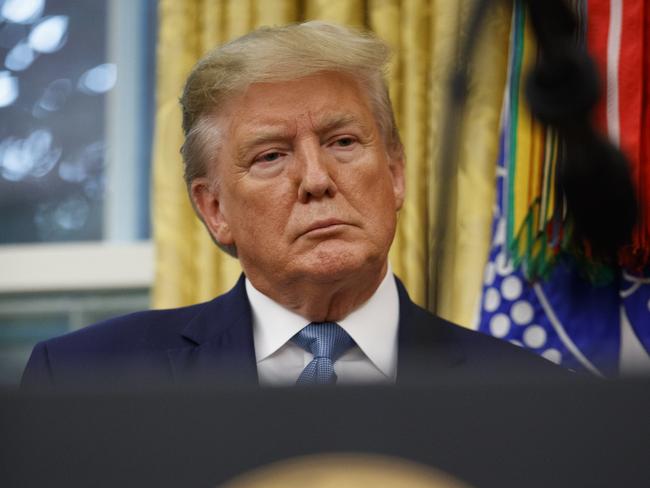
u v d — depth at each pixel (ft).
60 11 15.62
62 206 15.38
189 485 2.08
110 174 15.30
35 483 2.09
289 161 7.66
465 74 5.47
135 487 2.08
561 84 4.90
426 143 12.28
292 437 2.10
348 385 2.11
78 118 15.46
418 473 2.07
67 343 8.06
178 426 2.10
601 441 2.06
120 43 15.40
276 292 7.79
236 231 7.88
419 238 12.05
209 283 12.93
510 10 5.22
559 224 9.56
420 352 7.74
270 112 7.65
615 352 9.99
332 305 7.72
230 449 2.09
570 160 5.27
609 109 9.56
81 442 2.10
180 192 13.12
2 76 15.64
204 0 13.32
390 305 7.95
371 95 7.89
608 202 5.42
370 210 7.57
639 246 8.97
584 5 9.68
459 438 2.08
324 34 7.77
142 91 15.31
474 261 11.73
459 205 11.85
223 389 2.12
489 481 2.06
